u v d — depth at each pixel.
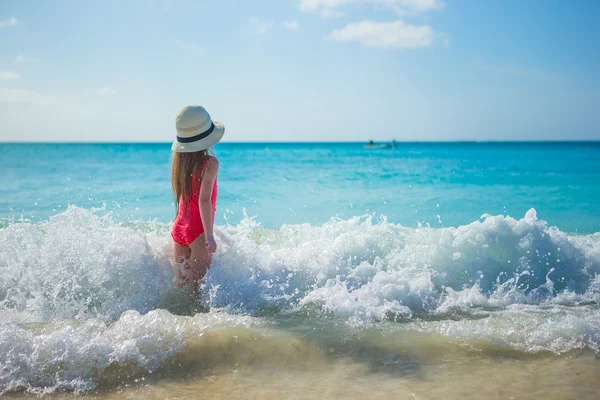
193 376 2.67
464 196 12.09
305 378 2.61
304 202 10.88
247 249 4.27
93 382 2.60
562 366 2.70
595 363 2.73
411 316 3.48
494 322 3.23
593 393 2.41
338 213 9.37
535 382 2.53
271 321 3.32
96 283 3.91
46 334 2.96
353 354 2.85
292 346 2.92
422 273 4.15
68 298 3.80
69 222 4.30
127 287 3.93
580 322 3.14
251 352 2.87
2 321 3.27
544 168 25.53
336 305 3.54
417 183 15.86
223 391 2.49
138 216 9.15
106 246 4.09
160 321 3.13
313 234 5.27
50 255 3.99
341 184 15.50
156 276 4.01
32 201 11.22
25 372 2.63
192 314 3.62
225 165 28.31
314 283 4.07
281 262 4.22
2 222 8.25
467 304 3.73
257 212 9.44
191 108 3.80
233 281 3.88
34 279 3.89
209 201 3.78
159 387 2.55
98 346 2.82
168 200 11.41
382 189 13.78
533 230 4.46
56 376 2.62
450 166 27.95
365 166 27.70
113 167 26.09
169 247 4.32
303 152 62.22
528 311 3.55
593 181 16.69
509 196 12.07
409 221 8.55
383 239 4.68
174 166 3.89
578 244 4.62
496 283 4.15
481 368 2.69
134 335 2.96
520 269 4.26
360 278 4.07
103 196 12.16
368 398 2.38
